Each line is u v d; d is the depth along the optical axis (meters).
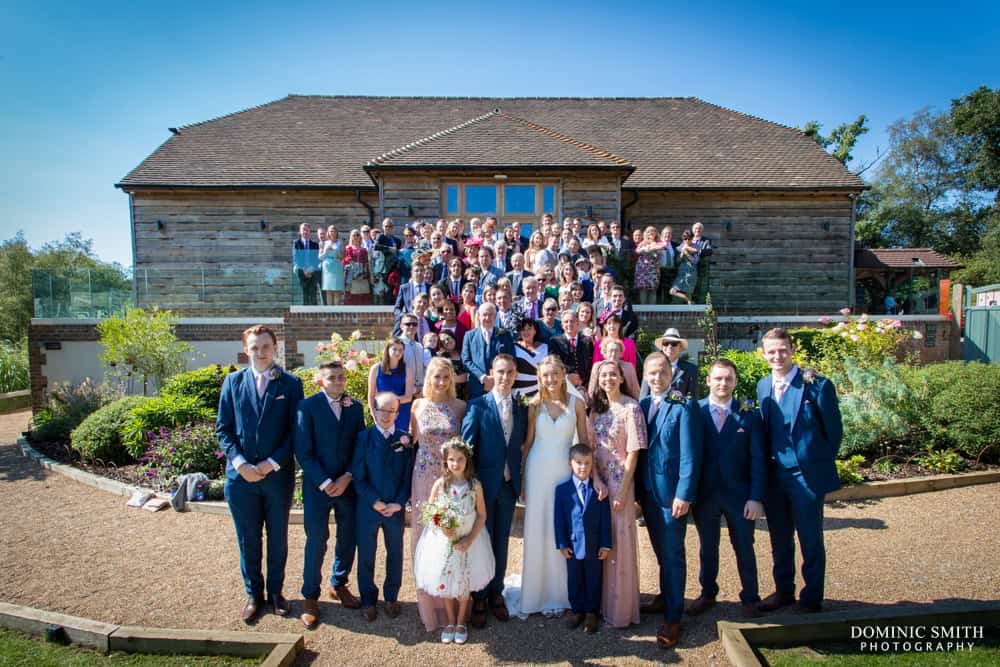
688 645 4.04
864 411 7.80
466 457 4.12
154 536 6.11
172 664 3.85
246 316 12.66
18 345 24.58
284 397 4.45
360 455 4.38
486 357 5.93
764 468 4.30
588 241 9.89
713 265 16.48
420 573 4.11
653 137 18.78
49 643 4.10
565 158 13.54
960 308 13.33
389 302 10.64
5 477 8.45
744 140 18.75
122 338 11.12
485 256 8.61
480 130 14.62
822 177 16.59
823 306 16.59
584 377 6.19
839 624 4.02
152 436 8.48
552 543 4.47
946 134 41.72
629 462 4.21
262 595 4.52
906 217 40.84
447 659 3.92
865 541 5.66
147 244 15.86
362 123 19.38
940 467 7.41
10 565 5.42
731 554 5.54
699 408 4.29
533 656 3.94
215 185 15.51
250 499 4.39
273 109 20.31
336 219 16.06
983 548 5.45
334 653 3.99
